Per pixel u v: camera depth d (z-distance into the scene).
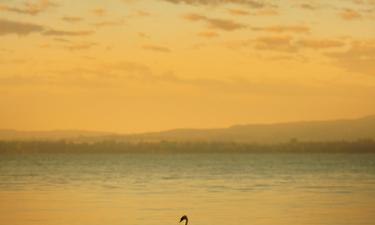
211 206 42.97
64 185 68.50
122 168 132.00
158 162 187.25
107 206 43.19
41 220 35.69
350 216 37.16
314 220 35.41
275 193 55.81
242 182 75.38
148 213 38.69
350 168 129.62
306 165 152.75
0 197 51.06
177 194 54.59
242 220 35.31
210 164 166.00
